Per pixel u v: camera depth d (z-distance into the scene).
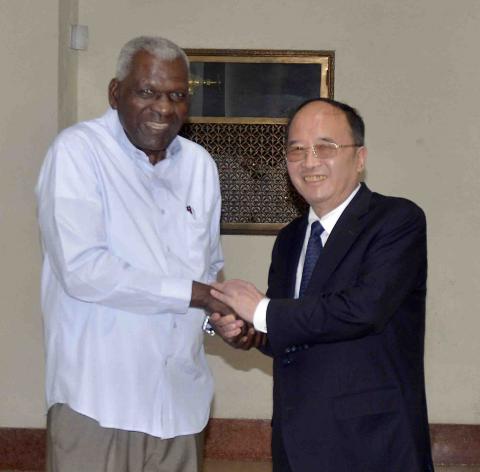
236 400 5.50
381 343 2.78
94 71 5.43
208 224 3.18
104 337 2.93
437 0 5.33
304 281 2.90
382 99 5.37
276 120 5.38
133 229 2.94
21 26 4.91
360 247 2.80
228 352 5.49
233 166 5.41
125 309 2.90
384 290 2.72
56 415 2.99
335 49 5.37
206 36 5.38
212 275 3.41
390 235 2.78
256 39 5.38
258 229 5.43
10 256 5.00
